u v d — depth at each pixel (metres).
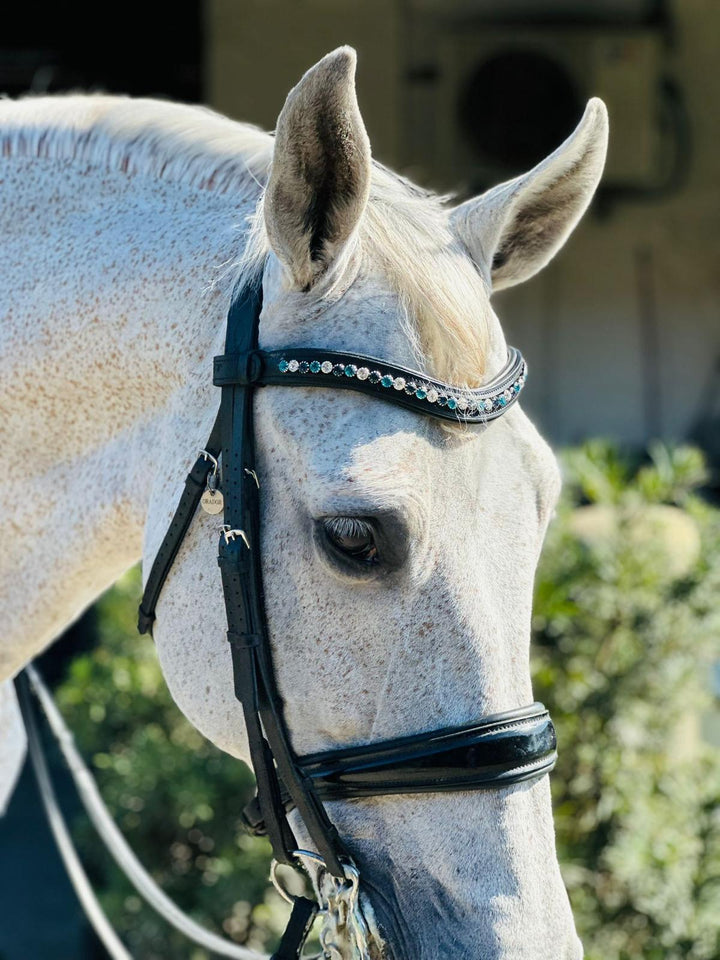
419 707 1.25
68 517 1.53
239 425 1.29
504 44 7.79
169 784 2.92
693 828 2.78
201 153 1.50
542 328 8.02
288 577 1.28
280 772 1.31
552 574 2.98
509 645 1.27
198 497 1.34
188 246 1.44
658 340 8.00
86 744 3.15
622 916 2.78
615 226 7.97
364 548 1.23
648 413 8.00
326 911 1.31
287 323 1.29
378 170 1.41
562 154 1.33
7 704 1.88
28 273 1.52
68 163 1.57
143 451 1.46
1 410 1.52
